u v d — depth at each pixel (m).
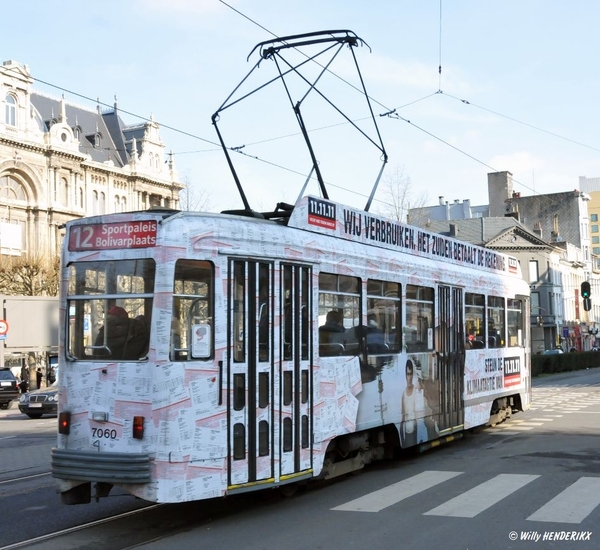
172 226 7.55
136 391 7.39
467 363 13.45
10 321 36.31
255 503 8.85
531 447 12.91
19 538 7.51
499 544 6.76
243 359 7.93
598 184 148.75
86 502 7.71
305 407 8.67
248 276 8.10
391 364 10.69
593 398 24.55
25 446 15.40
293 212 9.05
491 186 84.25
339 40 11.34
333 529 7.45
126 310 7.59
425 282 11.90
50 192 62.28
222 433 7.61
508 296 16.02
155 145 75.31
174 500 7.19
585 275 91.06
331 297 9.37
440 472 10.61
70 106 70.44
